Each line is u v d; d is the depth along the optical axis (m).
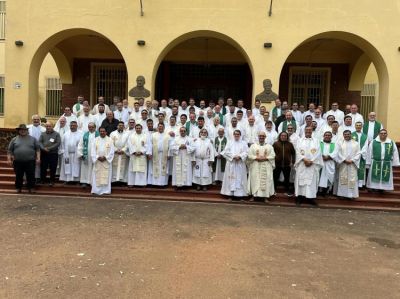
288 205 9.17
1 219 7.26
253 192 9.23
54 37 12.23
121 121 10.66
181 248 5.91
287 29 11.62
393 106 11.52
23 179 10.12
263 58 11.66
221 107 11.86
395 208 9.16
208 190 9.89
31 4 12.06
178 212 8.19
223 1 11.70
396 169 10.89
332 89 15.64
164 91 15.88
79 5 11.95
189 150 9.61
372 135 10.53
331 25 11.55
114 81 16.08
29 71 12.14
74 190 9.85
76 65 15.98
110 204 8.77
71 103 16.06
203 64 15.95
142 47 11.87
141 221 7.39
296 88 15.84
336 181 9.58
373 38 11.53
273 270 5.17
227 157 9.35
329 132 9.34
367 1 11.52
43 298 4.20
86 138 9.80
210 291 4.49
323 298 4.40
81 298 4.22
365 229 7.38
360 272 5.21
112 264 5.20
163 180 9.94
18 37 12.12
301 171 9.02
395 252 6.09
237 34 11.70
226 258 5.56
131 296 4.30
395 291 4.64
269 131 10.20
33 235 6.34
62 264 5.16
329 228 7.36
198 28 11.76
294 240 6.51
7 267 5.01
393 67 11.52
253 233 6.83
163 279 4.78
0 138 11.85
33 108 12.45
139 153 9.70
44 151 9.70
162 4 11.81
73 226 6.91
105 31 11.91
